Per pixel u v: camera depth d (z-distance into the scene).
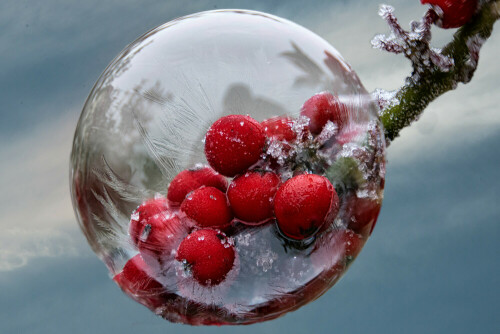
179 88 0.22
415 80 0.24
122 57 0.23
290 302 0.22
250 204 0.21
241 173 0.21
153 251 0.21
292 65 0.22
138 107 0.22
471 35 0.24
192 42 0.22
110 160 0.22
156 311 0.23
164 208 0.21
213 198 0.21
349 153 0.22
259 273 0.21
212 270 0.21
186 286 0.22
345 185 0.22
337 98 0.22
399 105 0.24
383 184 0.23
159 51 0.23
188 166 0.21
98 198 0.22
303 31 0.23
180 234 0.21
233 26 0.23
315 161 0.21
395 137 0.24
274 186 0.21
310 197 0.21
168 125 0.22
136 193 0.22
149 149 0.22
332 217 0.21
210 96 0.22
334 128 0.22
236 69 0.22
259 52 0.22
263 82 0.22
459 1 0.23
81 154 0.23
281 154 0.21
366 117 0.23
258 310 0.22
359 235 0.22
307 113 0.22
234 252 0.21
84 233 0.23
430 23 0.23
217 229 0.21
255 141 0.21
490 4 0.23
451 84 0.24
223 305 0.22
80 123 0.23
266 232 0.21
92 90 0.24
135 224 0.22
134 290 0.22
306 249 0.21
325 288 0.23
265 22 0.23
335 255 0.22
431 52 0.23
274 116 0.21
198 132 0.22
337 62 0.23
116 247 0.22
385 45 0.24
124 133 0.22
